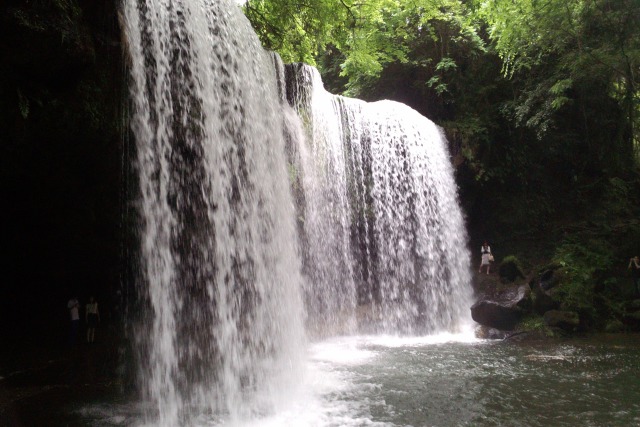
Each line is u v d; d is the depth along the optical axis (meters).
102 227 8.85
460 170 18.31
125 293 9.80
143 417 7.14
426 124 17.86
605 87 17.95
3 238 8.99
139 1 8.31
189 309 9.83
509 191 18.81
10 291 10.68
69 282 10.71
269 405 7.63
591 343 12.48
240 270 10.87
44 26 5.92
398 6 18.94
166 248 9.13
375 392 8.20
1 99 5.98
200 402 7.89
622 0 14.05
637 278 15.34
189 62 9.45
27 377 8.74
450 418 6.87
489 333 13.95
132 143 8.23
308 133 14.08
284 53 17.58
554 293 14.22
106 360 9.74
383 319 15.25
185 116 9.31
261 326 11.36
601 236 17.39
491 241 18.41
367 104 16.53
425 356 11.21
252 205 11.33
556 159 19.41
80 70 6.59
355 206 15.57
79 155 7.45
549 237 18.08
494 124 18.61
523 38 16.53
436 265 17.00
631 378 8.90
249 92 11.49
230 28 10.99
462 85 19.73
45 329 11.70
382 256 16.06
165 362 9.25
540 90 17.28
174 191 9.33
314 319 13.79
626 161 20.61
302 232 13.53
